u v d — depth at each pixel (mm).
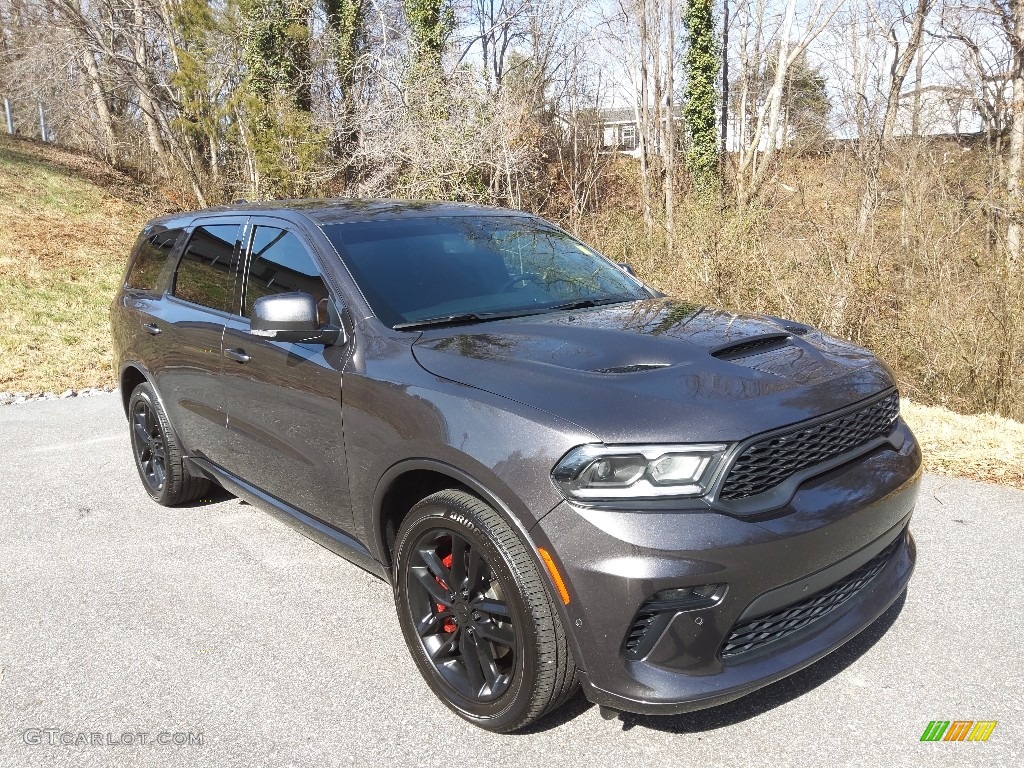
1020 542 4082
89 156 27922
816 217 9586
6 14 27922
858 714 2781
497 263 3818
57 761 2674
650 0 23250
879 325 8117
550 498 2391
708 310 3539
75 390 8930
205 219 4594
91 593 3871
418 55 17000
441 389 2748
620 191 24859
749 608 2373
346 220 3822
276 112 20312
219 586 3916
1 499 5242
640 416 2391
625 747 2662
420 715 2877
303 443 3424
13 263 16609
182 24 21328
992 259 8023
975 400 7688
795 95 23625
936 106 15680
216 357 3980
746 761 2574
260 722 2855
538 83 22656
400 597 2994
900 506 2797
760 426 2400
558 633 2471
